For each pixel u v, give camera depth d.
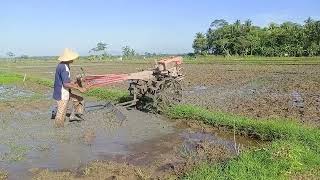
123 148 9.73
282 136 9.66
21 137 10.89
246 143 10.03
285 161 7.35
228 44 91.56
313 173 7.09
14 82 30.66
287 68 39.38
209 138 10.58
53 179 7.46
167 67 14.03
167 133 11.23
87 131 11.41
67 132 11.35
